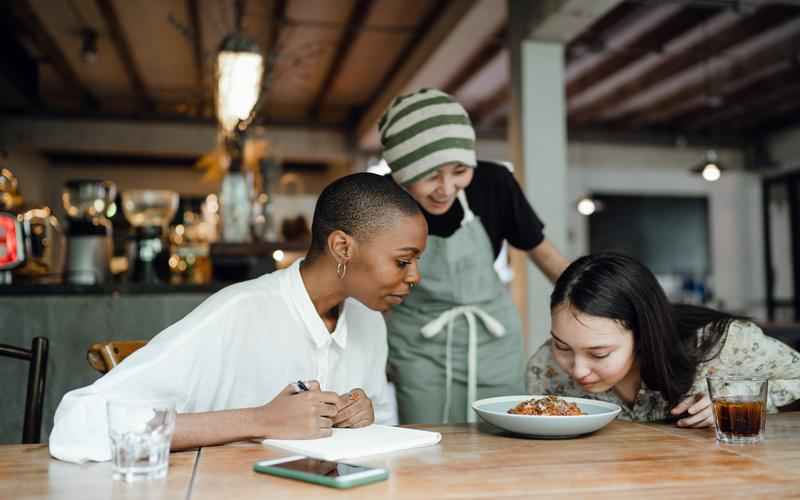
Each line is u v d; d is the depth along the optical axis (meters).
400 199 1.38
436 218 2.12
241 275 3.28
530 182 5.20
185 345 1.34
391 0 5.84
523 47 5.24
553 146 5.27
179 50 6.96
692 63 7.63
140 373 1.28
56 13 6.04
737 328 1.62
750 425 1.22
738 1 5.79
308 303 1.47
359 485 0.94
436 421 2.15
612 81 8.23
